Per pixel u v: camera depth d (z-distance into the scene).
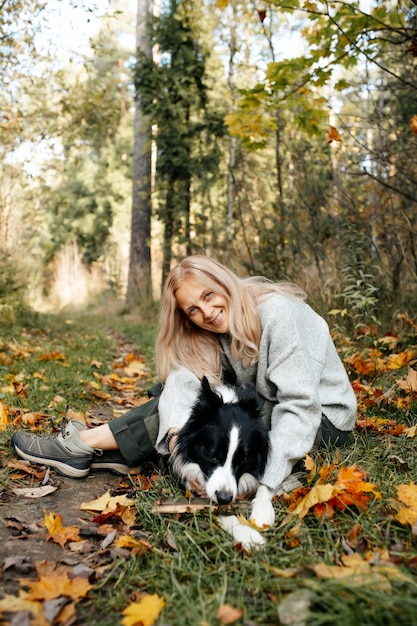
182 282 2.90
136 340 9.75
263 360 2.82
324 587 1.69
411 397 3.83
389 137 7.39
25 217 9.70
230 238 10.90
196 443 2.63
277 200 8.29
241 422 2.58
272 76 4.71
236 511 2.45
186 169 12.16
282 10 4.10
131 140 22.98
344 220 6.21
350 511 2.32
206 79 12.46
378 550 2.02
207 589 1.89
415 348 4.82
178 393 2.91
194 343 3.10
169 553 2.16
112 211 23.09
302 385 2.65
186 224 12.09
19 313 9.16
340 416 2.90
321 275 6.72
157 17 11.98
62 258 21.80
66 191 23.97
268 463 2.55
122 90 16.28
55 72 8.02
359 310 5.73
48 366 5.60
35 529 2.35
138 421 2.96
